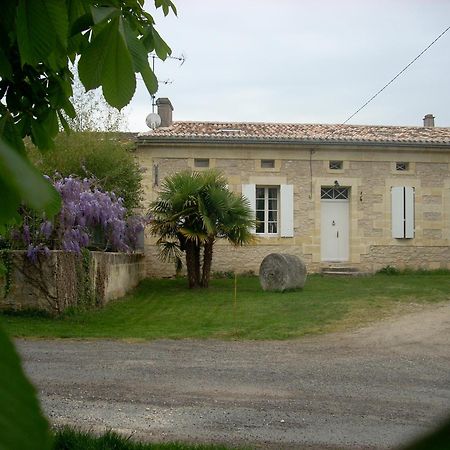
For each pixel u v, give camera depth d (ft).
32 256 31.35
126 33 3.55
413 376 20.94
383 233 59.16
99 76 3.41
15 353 0.92
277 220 59.21
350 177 58.90
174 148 57.31
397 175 59.47
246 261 57.77
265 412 16.34
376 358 24.02
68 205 31.83
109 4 4.07
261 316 33.58
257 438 14.17
